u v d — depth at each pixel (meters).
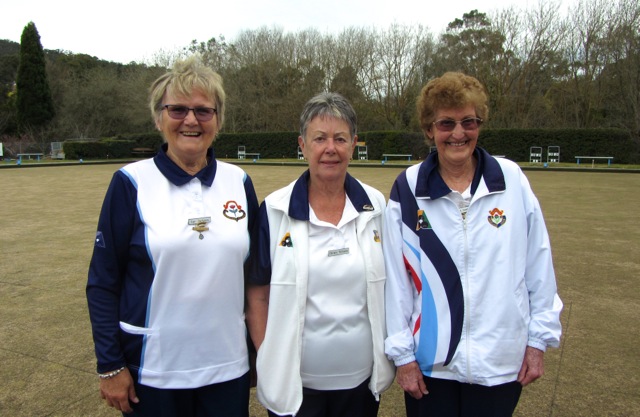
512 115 27.92
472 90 1.73
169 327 1.65
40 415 2.58
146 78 35.91
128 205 1.66
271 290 1.79
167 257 1.62
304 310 1.77
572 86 27.11
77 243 6.72
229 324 1.73
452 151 1.75
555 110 28.02
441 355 1.74
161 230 1.63
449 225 1.75
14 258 5.91
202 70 1.77
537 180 15.67
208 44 38.38
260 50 35.00
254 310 1.85
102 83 36.31
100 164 27.58
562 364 3.12
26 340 3.53
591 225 7.77
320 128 1.78
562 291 4.54
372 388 1.84
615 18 25.36
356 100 33.59
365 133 27.28
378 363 1.83
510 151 24.08
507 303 1.70
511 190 1.75
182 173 1.72
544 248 1.76
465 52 29.66
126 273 1.70
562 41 26.89
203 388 1.73
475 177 1.77
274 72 34.41
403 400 2.78
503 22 27.53
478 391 1.74
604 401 2.69
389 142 26.66
